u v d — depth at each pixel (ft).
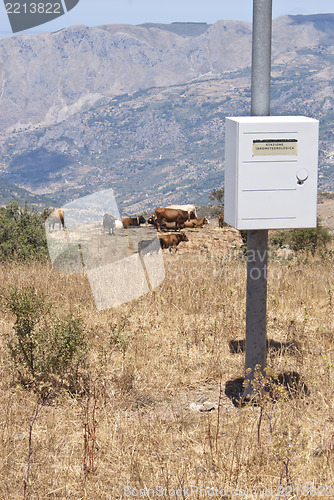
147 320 22.56
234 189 15.08
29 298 17.38
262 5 15.28
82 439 13.39
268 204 14.88
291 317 22.68
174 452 12.81
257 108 15.80
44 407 15.21
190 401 15.57
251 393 15.38
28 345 17.01
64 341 16.63
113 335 18.71
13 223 45.11
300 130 14.65
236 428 13.62
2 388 16.55
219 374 17.35
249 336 15.60
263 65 15.57
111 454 12.66
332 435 12.76
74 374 16.63
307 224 15.03
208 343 20.03
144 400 15.69
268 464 11.92
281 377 16.74
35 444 13.16
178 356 18.57
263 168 14.73
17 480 11.59
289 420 13.71
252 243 15.35
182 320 22.33
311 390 15.69
